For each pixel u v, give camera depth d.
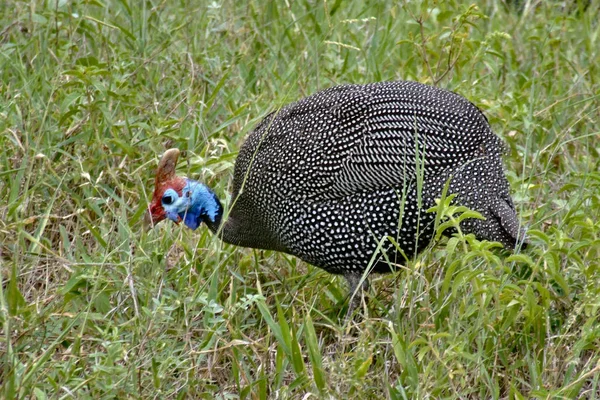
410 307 7.88
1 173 8.77
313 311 8.77
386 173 8.30
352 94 8.56
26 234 8.16
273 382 7.70
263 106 11.18
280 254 9.62
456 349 7.27
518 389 7.96
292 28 13.00
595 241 7.60
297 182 8.57
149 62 11.27
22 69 10.56
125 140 10.03
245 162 8.95
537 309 7.70
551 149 10.56
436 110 8.38
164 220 9.34
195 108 10.68
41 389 7.09
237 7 13.33
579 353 7.60
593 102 11.52
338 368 7.25
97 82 9.79
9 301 7.32
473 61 11.08
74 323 7.61
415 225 8.38
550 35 12.84
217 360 7.84
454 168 8.30
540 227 9.30
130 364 7.14
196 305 8.32
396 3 12.95
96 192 9.61
